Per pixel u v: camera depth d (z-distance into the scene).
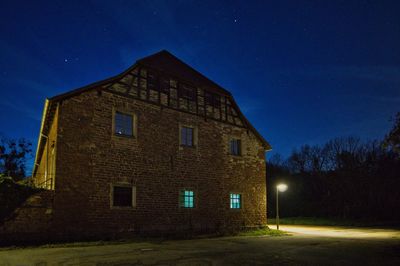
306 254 10.12
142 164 14.71
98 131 13.59
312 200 43.16
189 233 15.67
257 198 19.61
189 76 18.06
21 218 11.41
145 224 14.35
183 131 16.73
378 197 36.66
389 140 12.88
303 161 47.09
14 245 10.95
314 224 29.66
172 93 16.53
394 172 36.97
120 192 13.94
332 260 9.06
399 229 23.50
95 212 12.96
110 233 13.23
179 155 16.17
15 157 24.12
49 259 8.48
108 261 8.25
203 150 17.28
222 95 18.97
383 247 12.09
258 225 19.27
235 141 19.36
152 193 14.82
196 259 8.76
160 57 16.88
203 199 16.81
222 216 17.50
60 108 12.74
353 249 11.45
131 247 10.98
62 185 12.33
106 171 13.52
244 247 11.54
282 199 43.28
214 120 18.17
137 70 15.40
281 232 17.95
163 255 9.32
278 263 8.46
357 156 41.12
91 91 13.65
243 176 19.08
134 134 14.69
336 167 42.94
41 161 20.83
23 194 11.59
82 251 9.93
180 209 15.76
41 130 15.87
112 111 14.13
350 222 31.27
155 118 15.56
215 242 13.02
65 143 12.64
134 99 14.95
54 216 12.00
